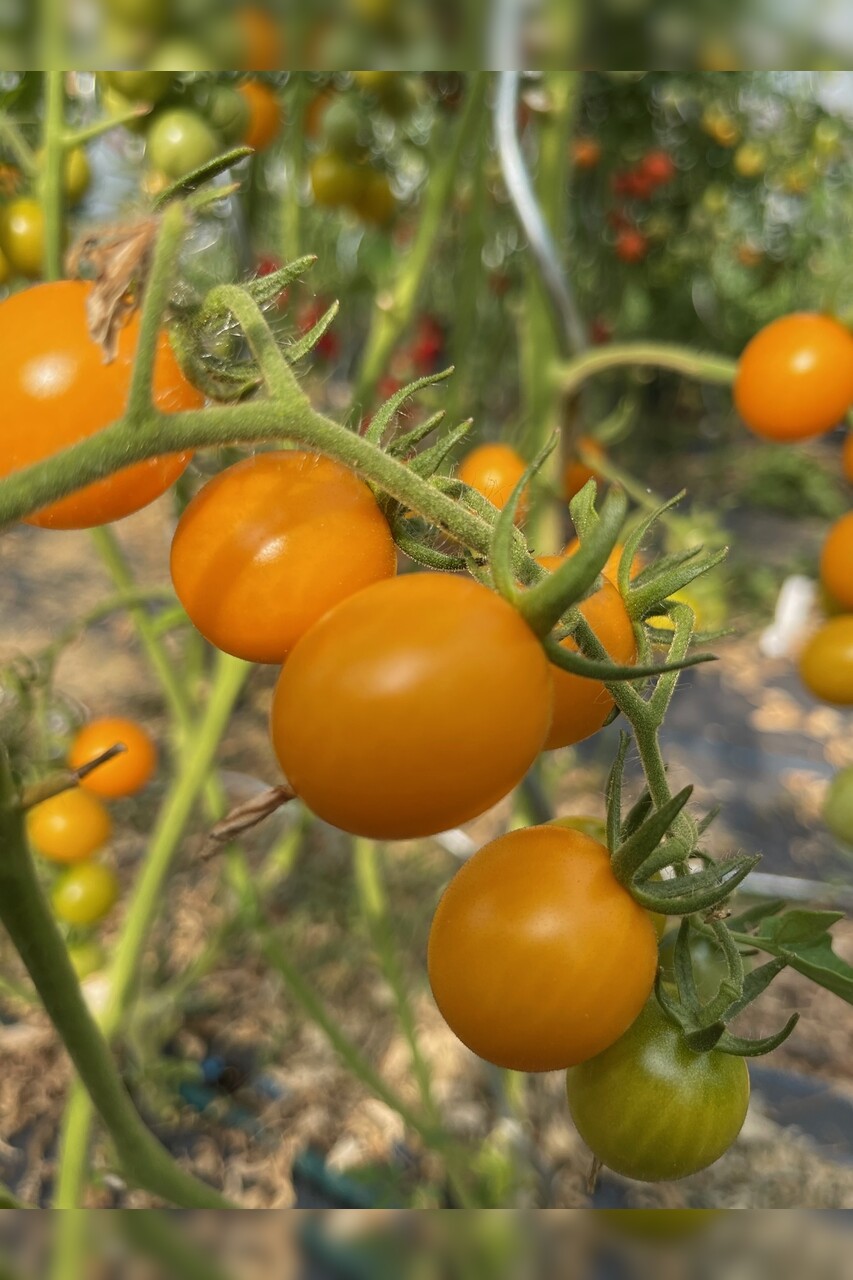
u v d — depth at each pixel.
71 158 0.35
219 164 0.15
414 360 0.84
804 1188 0.51
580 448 0.36
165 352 0.16
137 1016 0.55
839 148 1.31
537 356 0.38
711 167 1.34
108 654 1.01
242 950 0.65
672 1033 0.17
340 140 0.43
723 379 0.32
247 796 0.75
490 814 0.80
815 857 0.79
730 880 0.16
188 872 0.72
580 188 1.16
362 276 0.80
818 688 0.30
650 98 1.18
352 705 0.14
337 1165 0.53
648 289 1.50
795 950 0.18
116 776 0.42
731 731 0.98
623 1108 0.17
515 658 0.14
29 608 1.09
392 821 0.14
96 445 0.14
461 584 0.14
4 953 0.59
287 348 0.17
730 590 1.17
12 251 0.35
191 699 0.59
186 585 0.16
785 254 1.54
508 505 0.14
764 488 1.54
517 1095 0.50
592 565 0.14
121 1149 0.24
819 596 0.33
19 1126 0.53
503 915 0.16
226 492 0.16
